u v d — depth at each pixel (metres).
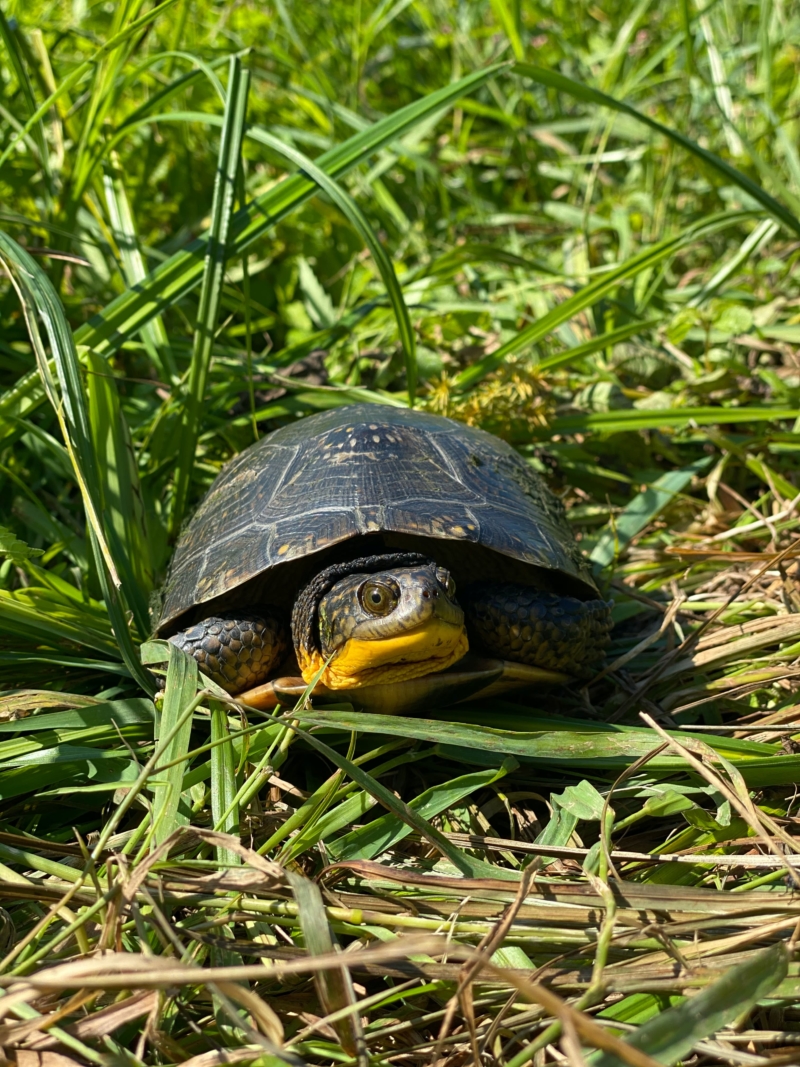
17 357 0.49
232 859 0.31
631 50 0.90
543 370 0.52
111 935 0.29
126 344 0.51
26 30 0.60
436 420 0.42
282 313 0.62
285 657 0.38
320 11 0.83
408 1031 0.29
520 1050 0.28
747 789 0.33
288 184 0.47
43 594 0.41
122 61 0.50
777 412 0.49
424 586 0.35
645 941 0.29
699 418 0.50
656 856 0.32
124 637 0.36
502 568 0.40
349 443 0.39
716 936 0.30
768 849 0.32
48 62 0.53
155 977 0.26
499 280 0.67
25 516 0.46
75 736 0.35
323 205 0.66
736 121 0.78
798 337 0.54
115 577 0.36
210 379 0.53
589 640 0.38
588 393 0.56
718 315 0.56
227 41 0.76
